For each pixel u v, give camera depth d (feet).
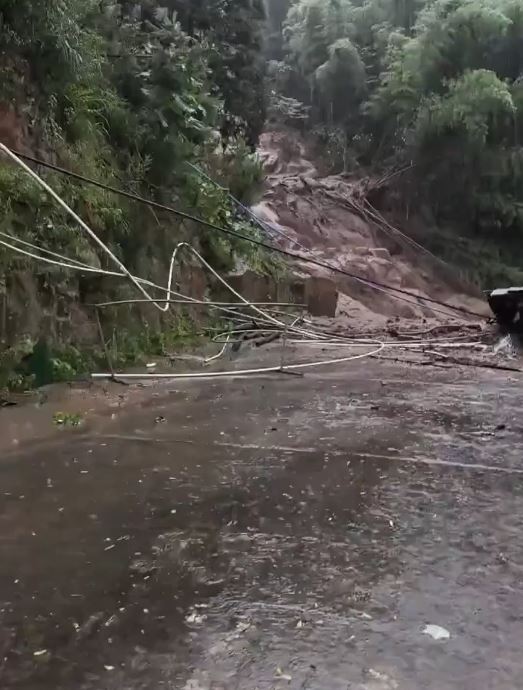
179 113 27.09
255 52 50.62
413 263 70.03
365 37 84.99
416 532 8.41
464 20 73.46
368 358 25.75
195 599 6.65
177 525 8.54
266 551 7.79
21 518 8.68
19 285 16.70
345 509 9.21
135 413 15.11
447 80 75.31
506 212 73.26
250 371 21.11
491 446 12.69
